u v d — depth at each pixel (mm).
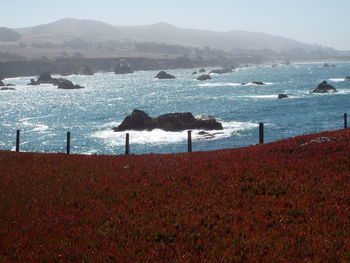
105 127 85188
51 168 21094
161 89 194750
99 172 19562
